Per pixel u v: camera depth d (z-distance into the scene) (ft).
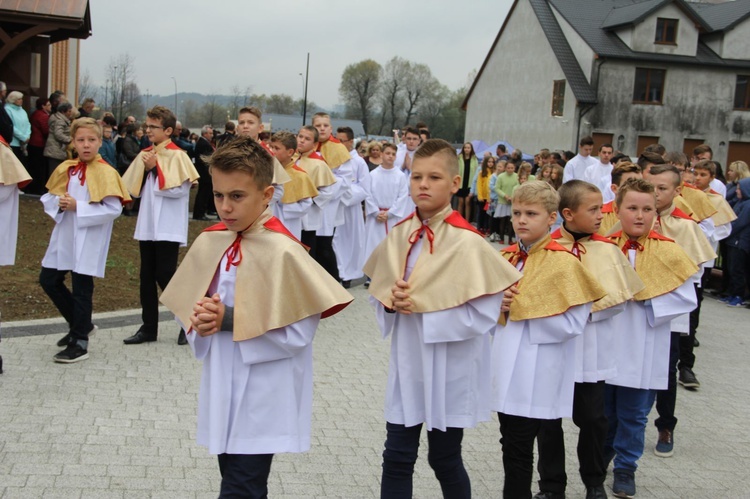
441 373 11.94
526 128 140.15
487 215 64.28
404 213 38.32
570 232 15.65
